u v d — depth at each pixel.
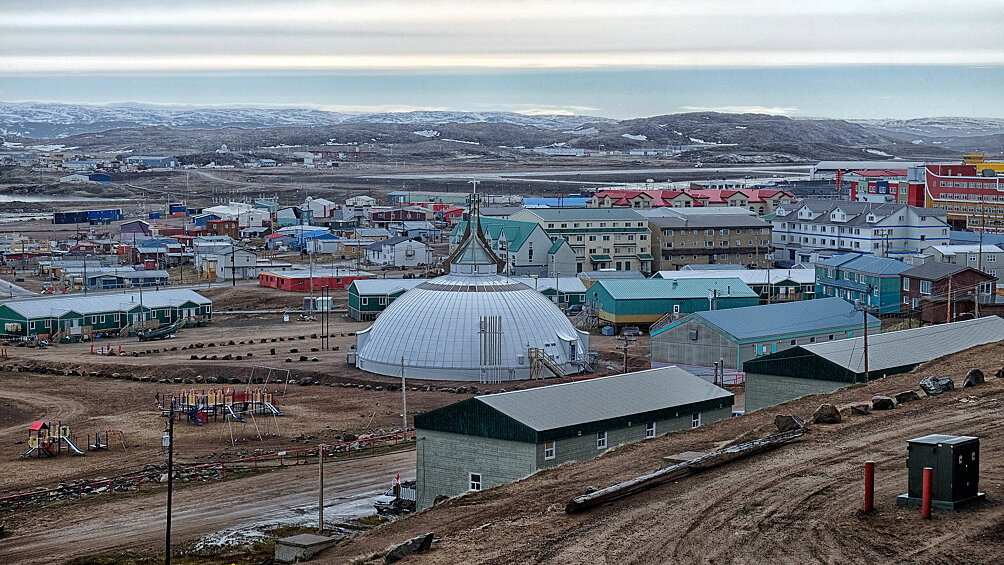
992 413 49.94
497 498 44.56
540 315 109.81
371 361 108.19
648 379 67.56
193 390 99.94
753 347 101.69
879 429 48.44
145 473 70.19
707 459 43.84
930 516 35.56
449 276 114.12
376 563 36.91
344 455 75.25
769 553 33.44
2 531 57.53
